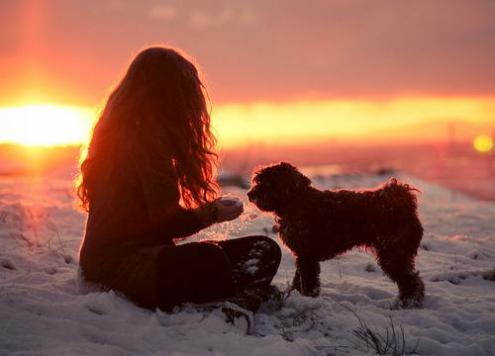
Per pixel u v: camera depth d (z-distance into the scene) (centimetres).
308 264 571
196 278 455
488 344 463
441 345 455
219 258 460
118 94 464
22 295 453
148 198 440
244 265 488
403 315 514
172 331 436
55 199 1073
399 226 555
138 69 464
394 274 559
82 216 875
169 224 445
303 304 511
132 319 441
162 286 449
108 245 459
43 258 612
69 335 411
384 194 560
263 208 574
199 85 479
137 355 401
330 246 567
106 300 449
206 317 452
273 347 413
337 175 2227
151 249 453
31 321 416
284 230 576
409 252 557
